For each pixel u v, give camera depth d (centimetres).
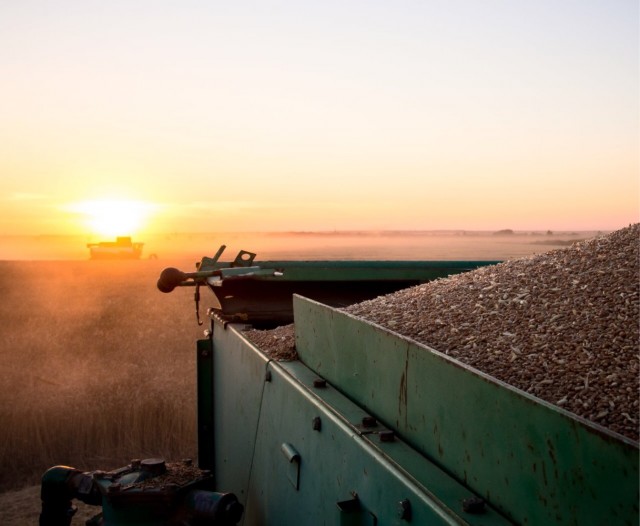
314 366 312
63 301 3162
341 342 274
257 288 538
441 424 190
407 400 212
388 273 552
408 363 212
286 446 288
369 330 244
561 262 288
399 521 183
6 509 723
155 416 930
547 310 235
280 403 312
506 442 159
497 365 201
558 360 193
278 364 330
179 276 402
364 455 209
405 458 197
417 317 269
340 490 228
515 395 155
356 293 568
